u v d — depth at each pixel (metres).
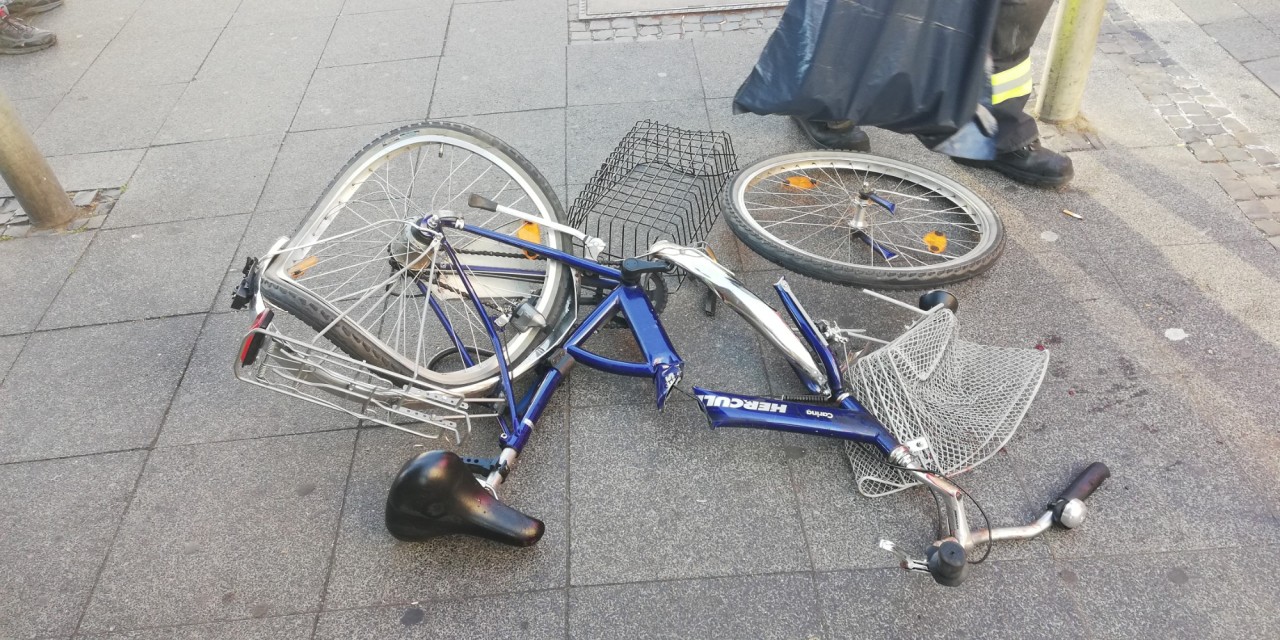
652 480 2.69
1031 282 3.34
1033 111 4.24
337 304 3.35
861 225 3.38
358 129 4.44
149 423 2.98
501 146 2.97
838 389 2.70
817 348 2.74
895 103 3.16
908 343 2.65
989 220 3.35
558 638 2.31
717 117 4.32
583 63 4.84
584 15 5.26
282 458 2.83
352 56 5.09
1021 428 2.79
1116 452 2.71
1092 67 4.57
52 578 2.53
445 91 4.69
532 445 2.82
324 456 2.83
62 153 4.42
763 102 3.24
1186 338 3.06
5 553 2.60
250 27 5.50
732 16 5.18
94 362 3.23
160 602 2.46
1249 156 3.91
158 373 3.17
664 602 2.38
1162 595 2.33
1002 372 2.84
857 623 2.31
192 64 5.14
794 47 3.09
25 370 3.21
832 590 2.39
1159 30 4.84
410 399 2.59
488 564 2.49
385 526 2.59
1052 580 2.38
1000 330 3.15
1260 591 2.33
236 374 2.32
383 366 2.61
